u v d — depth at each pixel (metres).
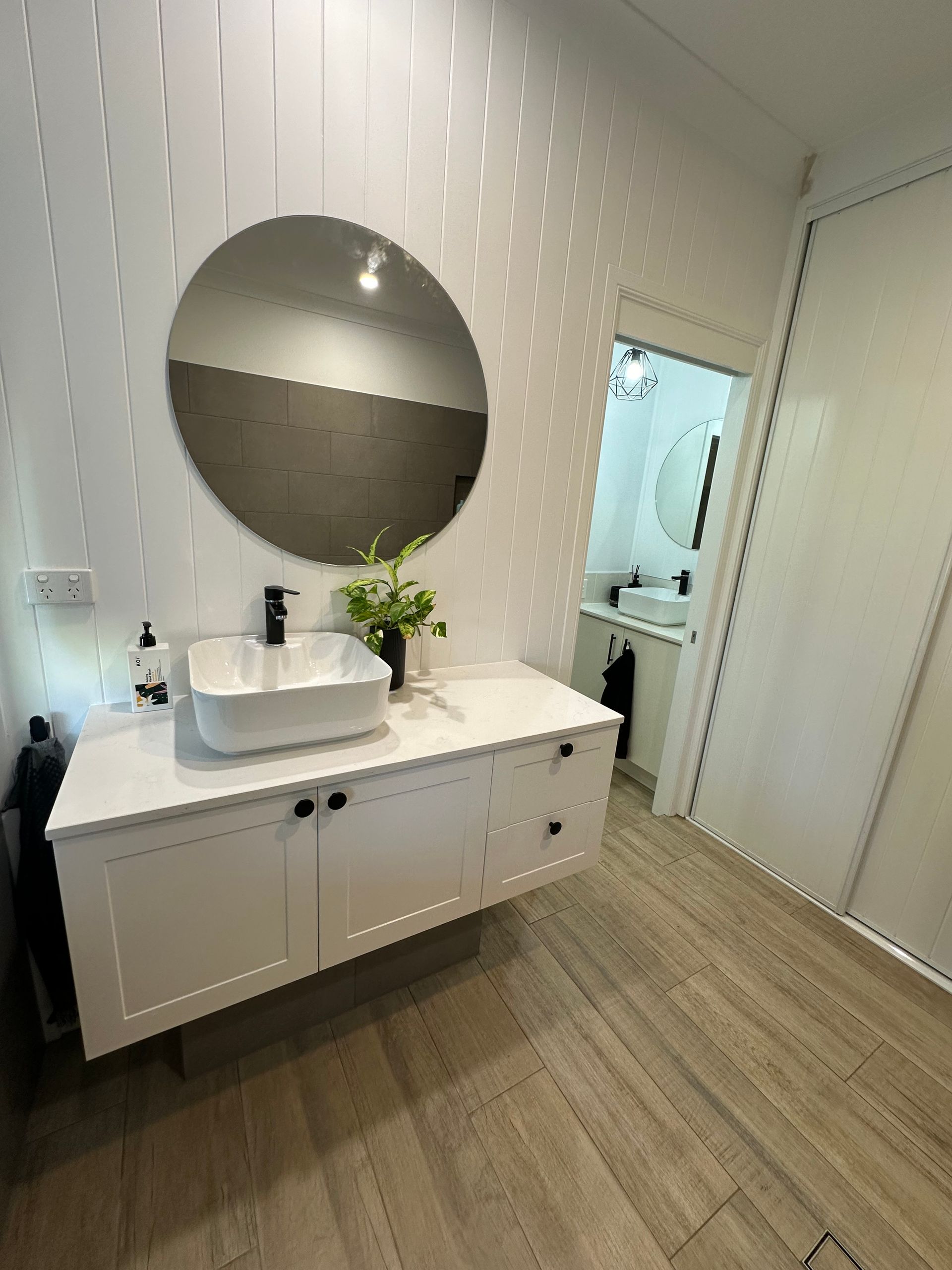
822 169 1.82
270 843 1.00
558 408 1.64
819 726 1.96
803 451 1.95
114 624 1.19
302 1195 1.04
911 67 1.44
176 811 0.88
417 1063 1.31
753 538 2.14
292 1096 1.21
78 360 1.04
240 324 1.17
